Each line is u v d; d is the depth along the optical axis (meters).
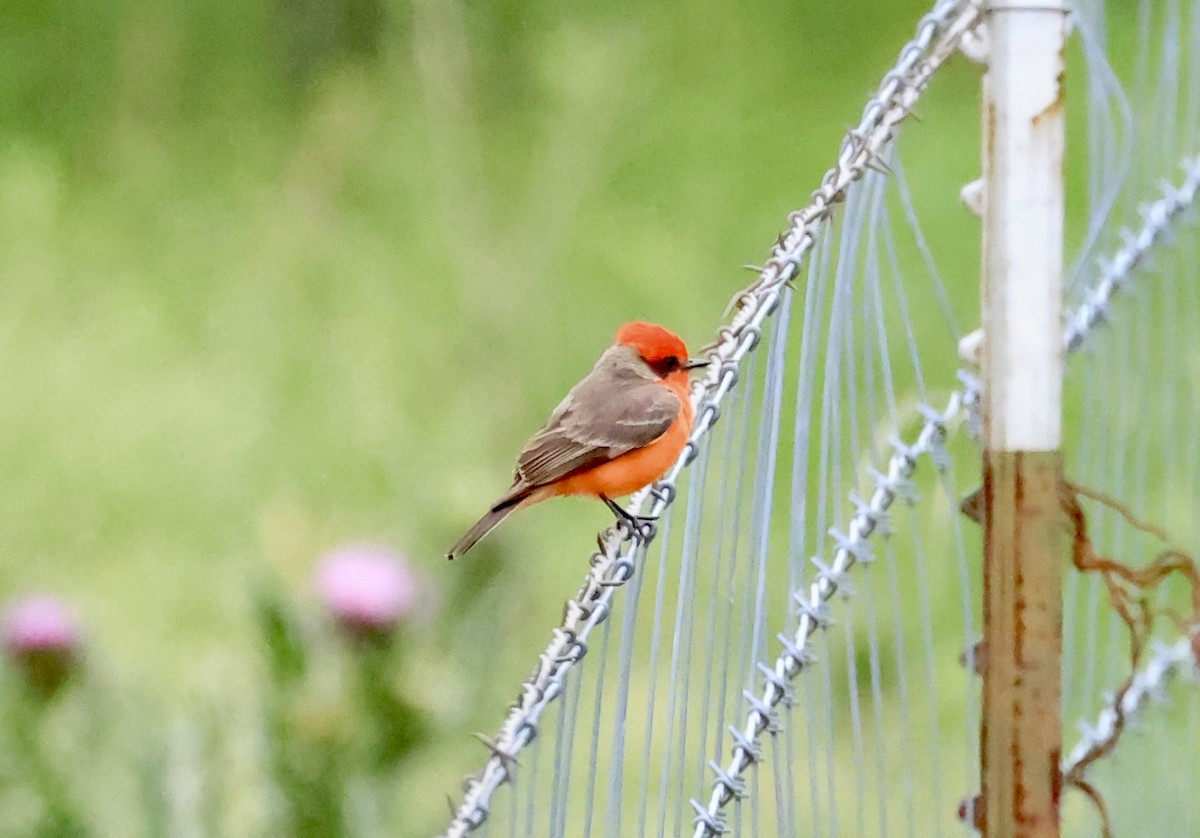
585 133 18.94
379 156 19.91
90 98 22.64
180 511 16.05
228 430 16.72
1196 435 8.69
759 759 6.14
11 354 17.59
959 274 16.11
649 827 10.48
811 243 6.55
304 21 21.77
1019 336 5.83
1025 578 5.88
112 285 19.06
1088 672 8.03
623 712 5.79
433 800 9.19
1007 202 5.81
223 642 13.00
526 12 20.69
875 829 9.75
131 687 10.02
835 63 21.52
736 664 6.73
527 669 11.41
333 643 8.68
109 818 8.93
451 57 19.80
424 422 16.55
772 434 6.38
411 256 18.73
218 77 22.62
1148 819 8.12
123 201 20.77
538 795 9.80
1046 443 5.86
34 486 16.36
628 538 6.70
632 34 19.97
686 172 19.77
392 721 8.56
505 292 17.77
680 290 17.78
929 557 11.42
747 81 20.98
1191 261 8.23
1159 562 6.37
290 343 17.95
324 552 13.34
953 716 10.76
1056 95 5.75
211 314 18.53
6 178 19.91
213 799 8.77
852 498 6.55
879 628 11.28
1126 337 7.86
